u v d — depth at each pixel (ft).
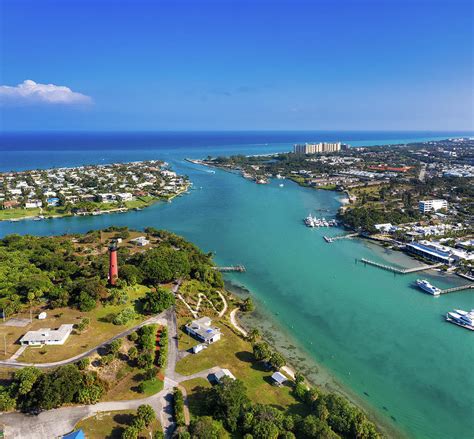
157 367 429.38
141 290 608.60
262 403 385.09
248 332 533.96
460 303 634.84
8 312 501.15
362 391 428.56
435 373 461.78
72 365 387.75
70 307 533.55
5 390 365.40
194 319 541.75
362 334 540.52
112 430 341.00
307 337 531.09
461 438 370.73
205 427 328.90
